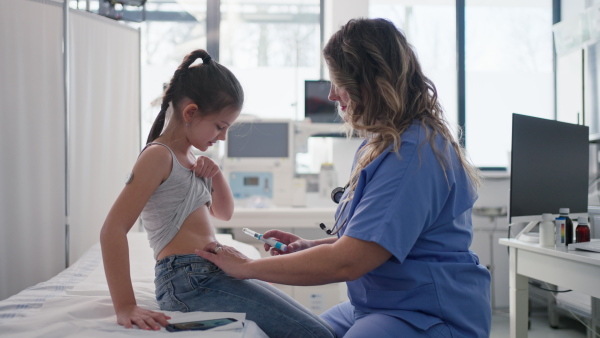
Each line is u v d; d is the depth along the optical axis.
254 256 2.10
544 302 3.30
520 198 1.90
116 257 1.08
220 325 1.02
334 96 1.31
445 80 4.09
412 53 1.21
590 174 3.25
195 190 1.26
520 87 4.11
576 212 2.16
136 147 3.18
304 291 2.62
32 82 2.49
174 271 1.19
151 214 1.23
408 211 1.03
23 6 2.45
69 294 1.37
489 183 3.85
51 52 2.56
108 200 2.95
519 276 1.97
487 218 3.80
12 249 2.45
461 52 4.01
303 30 4.11
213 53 3.93
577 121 3.34
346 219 1.16
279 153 3.26
